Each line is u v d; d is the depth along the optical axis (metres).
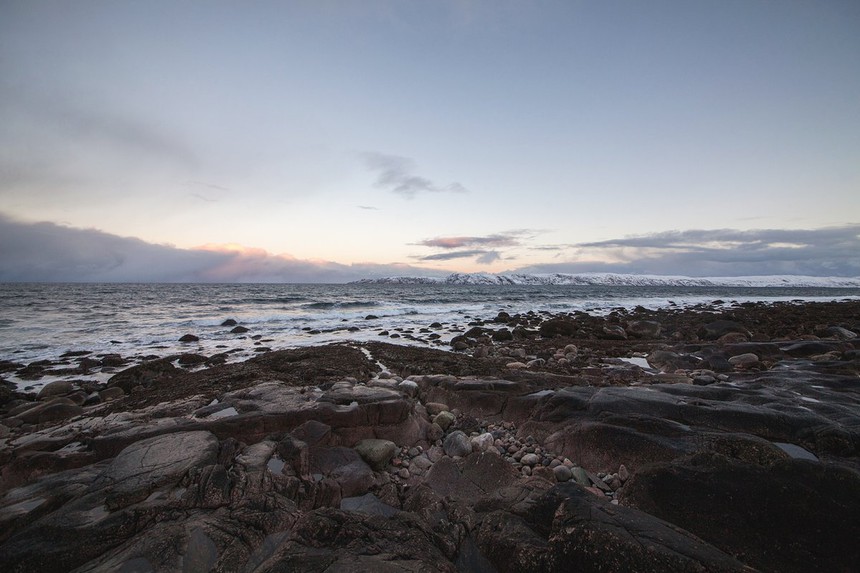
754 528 4.26
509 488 5.18
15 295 55.00
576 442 6.95
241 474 5.19
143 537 3.88
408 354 16.00
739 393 9.03
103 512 4.37
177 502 4.55
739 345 16.03
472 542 4.25
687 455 5.86
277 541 4.11
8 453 6.57
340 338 22.67
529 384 10.50
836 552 3.90
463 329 27.44
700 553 3.46
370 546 3.81
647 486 5.02
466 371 12.48
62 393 11.84
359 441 7.32
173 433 6.45
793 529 4.16
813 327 24.47
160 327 25.86
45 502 4.67
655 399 8.25
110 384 12.64
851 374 11.28
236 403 8.28
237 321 29.19
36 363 16.06
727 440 6.10
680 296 89.88
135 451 5.63
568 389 9.48
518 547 3.89
